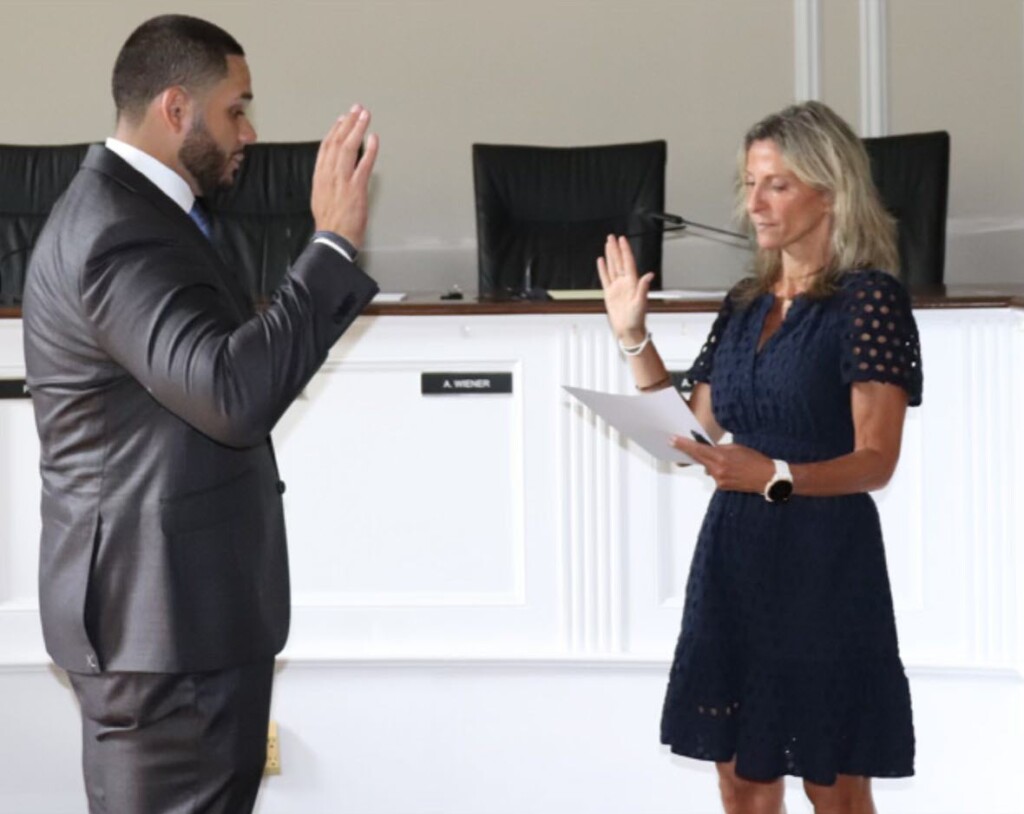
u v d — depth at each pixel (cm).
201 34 240
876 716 256
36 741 365
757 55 636
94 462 235
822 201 256
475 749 361
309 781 363
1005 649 346
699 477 354
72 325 228
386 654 359
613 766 358
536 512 358
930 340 346
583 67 639
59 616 238
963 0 632
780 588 256
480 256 501
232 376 220
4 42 641
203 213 262
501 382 357
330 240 232
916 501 348
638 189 504
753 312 267
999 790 348
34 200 504
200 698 240
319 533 363
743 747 258
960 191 641
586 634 357
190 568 235
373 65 641
